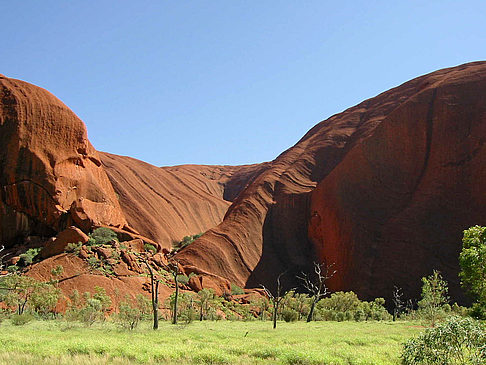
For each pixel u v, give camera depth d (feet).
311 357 42.60
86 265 179.63
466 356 38.37
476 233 89.92
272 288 274.16
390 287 225.97
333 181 299.38
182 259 271.69
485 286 83.76
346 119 402.11
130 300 165.27
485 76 275.39
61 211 227.40
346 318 155.43
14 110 242.37
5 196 227.61
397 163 278.67
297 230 316.60
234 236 298.56
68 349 46.75
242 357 44.98
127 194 369.30
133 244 219.20
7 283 137.08
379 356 45.11
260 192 341.41
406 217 248.32
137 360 40.14
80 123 258.16
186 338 64.49
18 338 57.77
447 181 248.32
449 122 264.52
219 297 210.59
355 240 260.21
